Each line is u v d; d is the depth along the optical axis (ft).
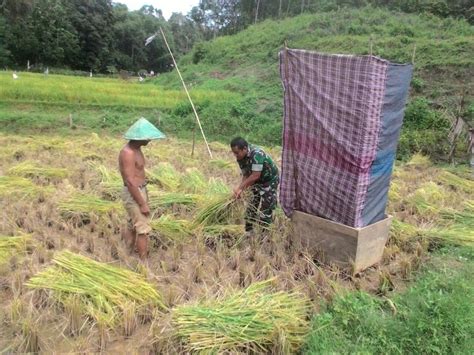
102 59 193.57
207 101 61.82
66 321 12.78
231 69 91.86
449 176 32.40
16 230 18.86
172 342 11.73
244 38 109.81
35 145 37.52
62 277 13.93
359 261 16.93
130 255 17.75
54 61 171.94
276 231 19.48
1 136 42.70
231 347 11.41
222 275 16.20
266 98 64.03
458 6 93.61
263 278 15.78
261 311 12.37
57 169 28.43
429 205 24.52
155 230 19.04
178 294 14.57
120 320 12.85
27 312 12.96
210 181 25.35
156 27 229.25
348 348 11.84
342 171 16.66
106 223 20.33
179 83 94.63
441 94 52.90
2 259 15.98
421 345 11.93
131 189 16.46
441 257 18.24
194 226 19.67
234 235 19.03
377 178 17.12
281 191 18.71
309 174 17.72
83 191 24.35
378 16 89.15
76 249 17.76
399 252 19.06
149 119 57.16
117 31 208.85
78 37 181.98
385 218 18.25
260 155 18.03
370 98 15.40
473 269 16.58
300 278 16.17
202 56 111.65
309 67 16.78
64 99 63.00
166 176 27.22
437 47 62.18
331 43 78.07
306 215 18.03
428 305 12.78
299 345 12.12
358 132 15.87
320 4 136.56
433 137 43.80
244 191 18.71
